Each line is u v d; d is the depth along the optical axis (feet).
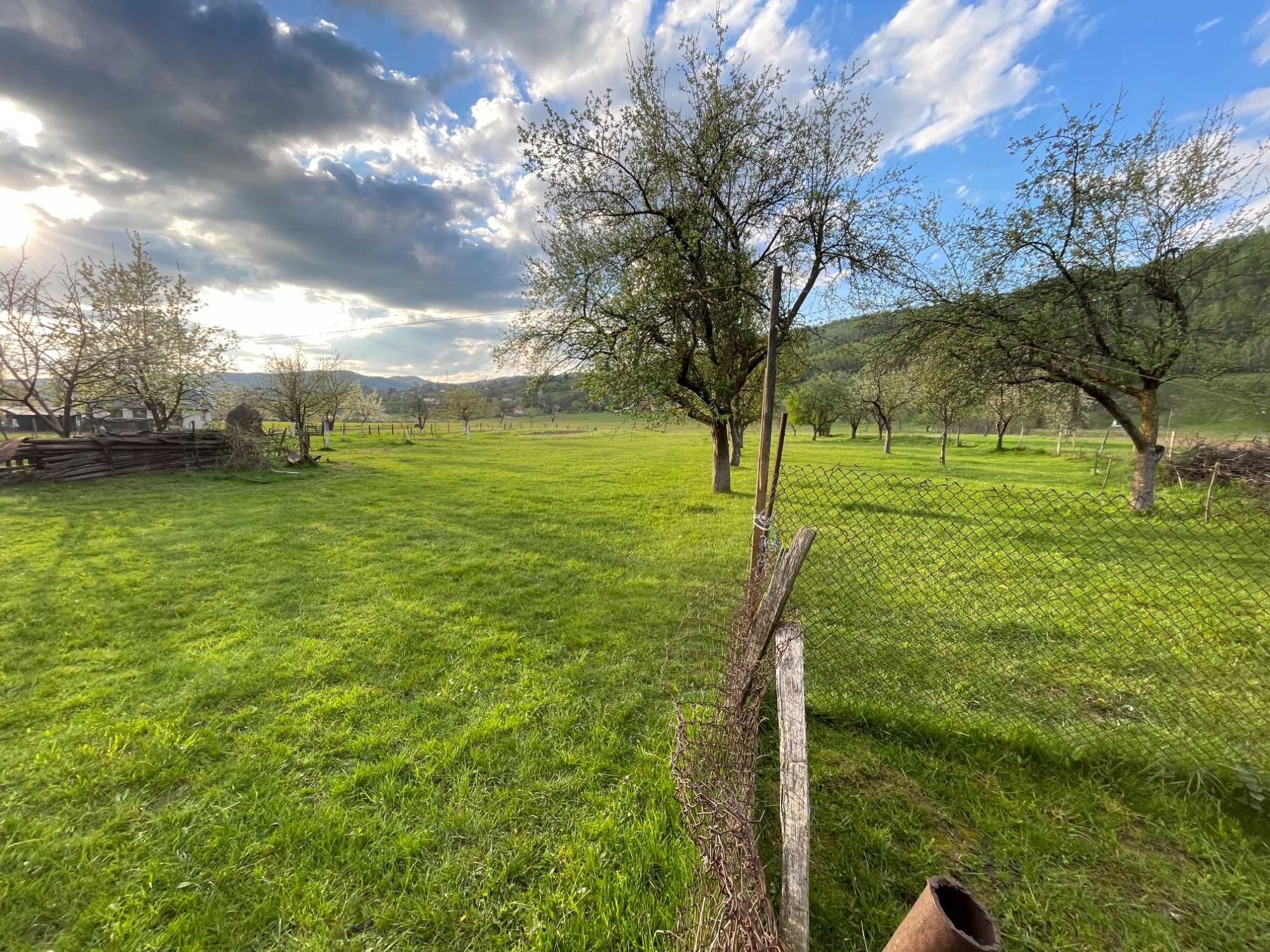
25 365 46.52
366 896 6.90
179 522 30.30
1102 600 17.65
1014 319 38.27
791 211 38.14
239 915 6.62
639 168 39.65
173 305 60.18
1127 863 7.42
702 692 12.07
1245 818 8.18
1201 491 39.22
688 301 39.40
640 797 8.77
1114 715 11.25
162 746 10.03
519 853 7.59
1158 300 36.70
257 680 12.67
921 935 3.92
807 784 6.70
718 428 47.24
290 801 8.61
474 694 12.35
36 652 14.02
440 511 36.50
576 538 28.89
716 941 4.80
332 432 140.67
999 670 13.43
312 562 23.08
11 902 6.71
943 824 8.17
